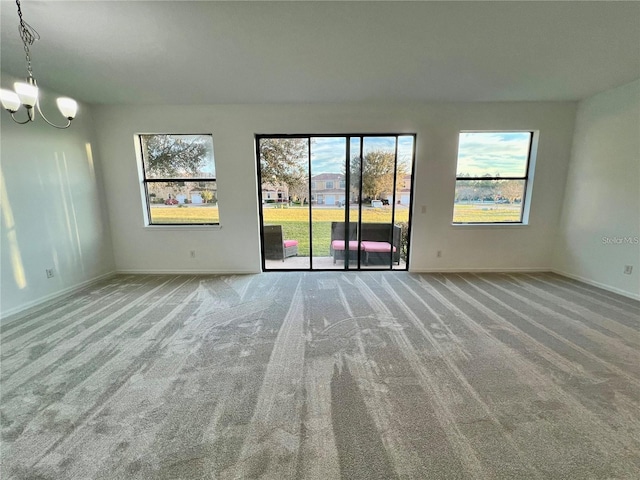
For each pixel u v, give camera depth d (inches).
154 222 184.1
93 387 76.0
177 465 54.5
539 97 156.3
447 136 169.2
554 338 100.0
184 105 166.4
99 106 165.5
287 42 97.0
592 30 90.1
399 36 93.8
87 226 161.0
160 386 76.5
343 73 122.8
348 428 62.5
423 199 176.7
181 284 162.4
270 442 59.2
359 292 148.1
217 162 173.2
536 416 65.4
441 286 156.8
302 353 91.8
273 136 174.1
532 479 51.1
